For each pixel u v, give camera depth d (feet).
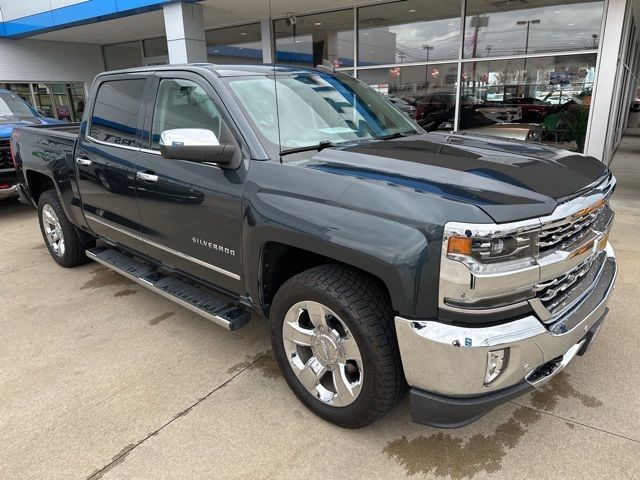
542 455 7.79
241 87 9.77
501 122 30.89
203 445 8.18
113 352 11.18
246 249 8.83
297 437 8.31
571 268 7.39
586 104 27.50
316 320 8.05
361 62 35.83
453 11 31.14
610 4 25.50
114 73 12.60
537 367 7.04
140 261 13.38
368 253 6.91
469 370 6.56
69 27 42.50
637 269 14.79
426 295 6.61
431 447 8.02
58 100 53.78
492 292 6.40
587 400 9.06
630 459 7.64
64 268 16.69
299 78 10.99
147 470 7.68
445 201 6.61
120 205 12.09
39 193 17.20
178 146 8.30
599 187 7.98
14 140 16.92
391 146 9.34
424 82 33.50
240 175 8.83
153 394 9.58
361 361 7.50
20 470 7.73
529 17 28.43
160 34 48.16
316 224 7.54
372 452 7.93
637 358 10.28
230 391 9.62
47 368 10.57
